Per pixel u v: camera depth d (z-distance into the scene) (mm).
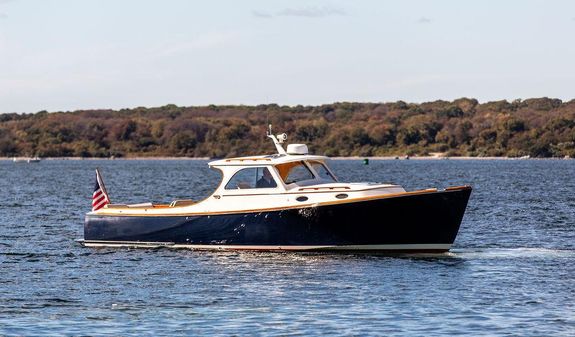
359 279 48812
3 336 38562
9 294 46219
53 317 41562
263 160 57250
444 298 44406
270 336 38250
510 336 38094
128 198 125188
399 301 43844
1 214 91312
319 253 56094
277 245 56656
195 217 58125
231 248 57562
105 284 48656
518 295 44969
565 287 46875
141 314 41969
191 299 44781
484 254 57812
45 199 119062
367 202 54719
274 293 45812
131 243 59719
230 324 40094
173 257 56156
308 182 58219
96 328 39688
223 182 57812
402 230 55094
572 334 38281
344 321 40375
